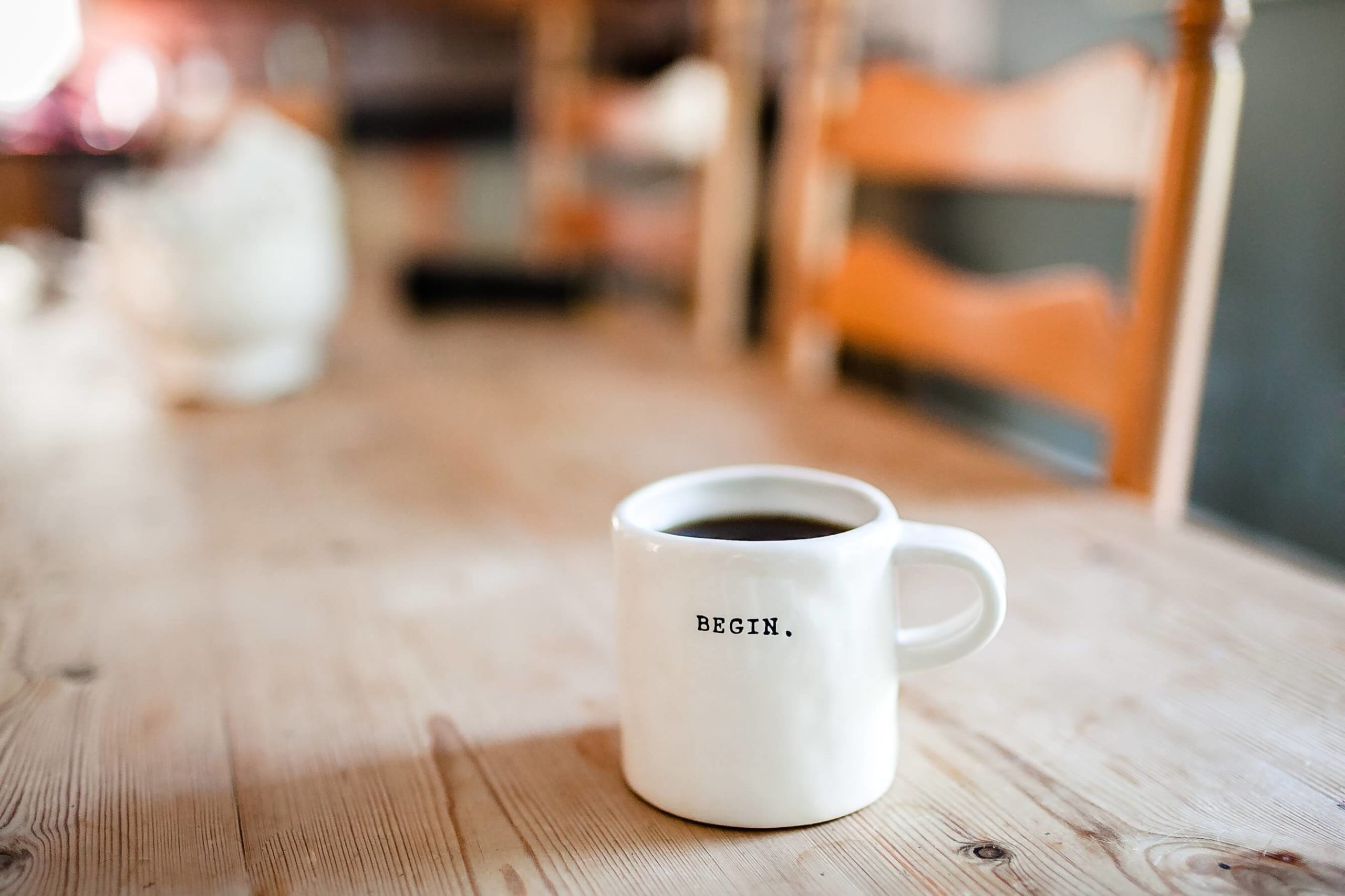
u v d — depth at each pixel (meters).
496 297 1.72
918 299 1.05
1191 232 0.78
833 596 0.49
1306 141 0.91
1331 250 0.90
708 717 0.50
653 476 0.91
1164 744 0.56
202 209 1.08
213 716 0.59
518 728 0.58
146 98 2.64
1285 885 0.48
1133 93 0.81
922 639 0.53
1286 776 0.54
